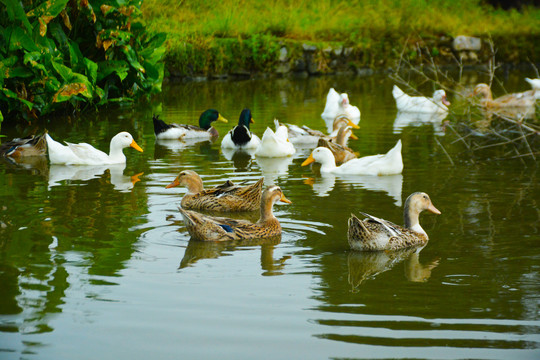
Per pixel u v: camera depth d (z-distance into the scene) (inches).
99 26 791.7
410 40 1349.7
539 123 757.9
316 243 353.4
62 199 435.5
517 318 261.7
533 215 398.0
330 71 1267.2
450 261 325.1
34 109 741.3
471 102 629.9
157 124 681.0
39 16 706.2
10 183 480.7
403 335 249.0
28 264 316.8
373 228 345.7
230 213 417.4
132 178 503.8
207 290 289.1
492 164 547.5
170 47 1092.5
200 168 548.7
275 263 322.3
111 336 248.5
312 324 257.6
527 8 1670.8
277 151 602.9
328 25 1360.7
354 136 681.6
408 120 796.6
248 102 927.0
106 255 330.6
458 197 442.6
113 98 862.5
